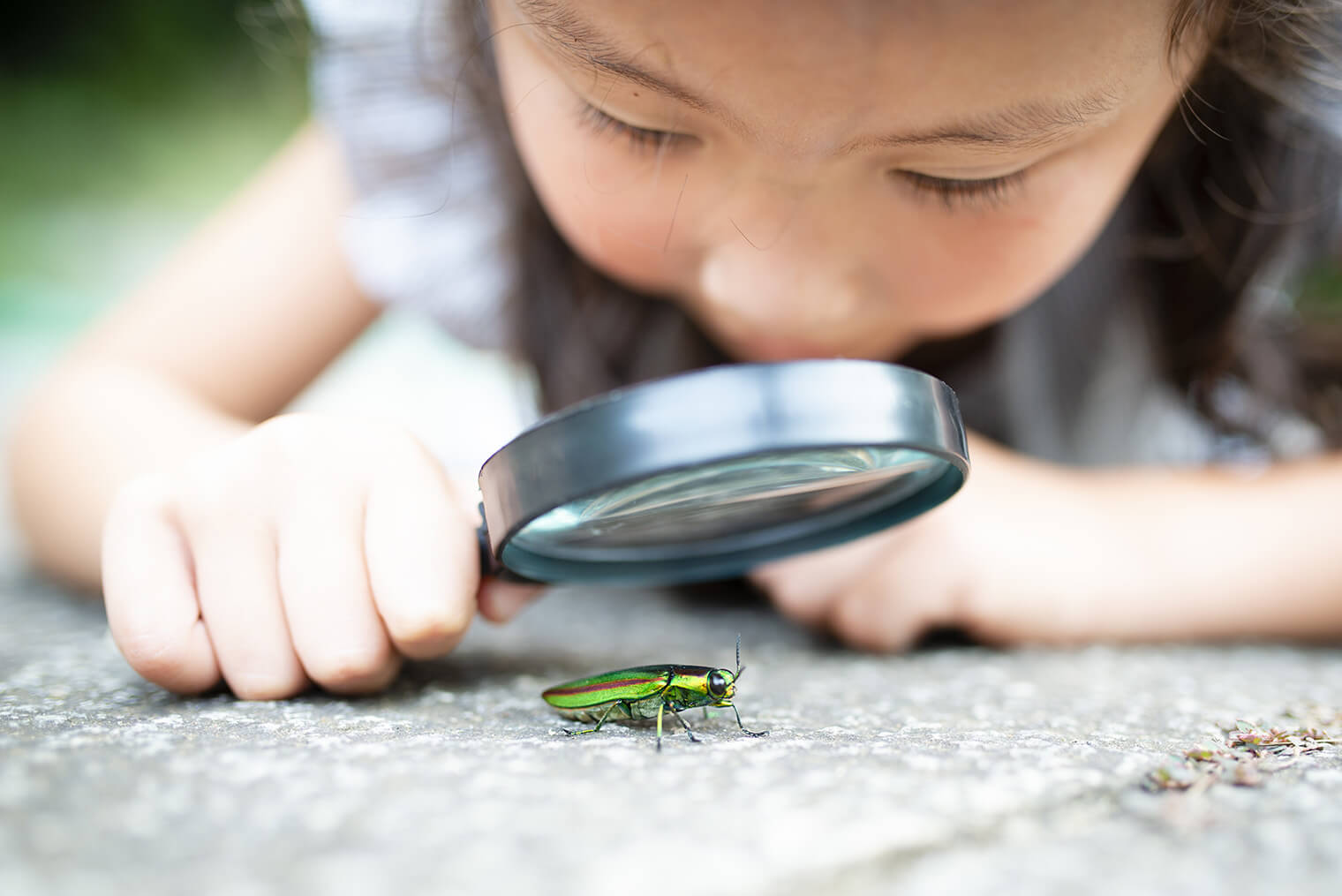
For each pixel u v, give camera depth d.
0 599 0.42
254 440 0.30
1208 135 0.37
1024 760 0.25
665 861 0.22
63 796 0.23
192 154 1.54
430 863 0.21
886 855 0.22
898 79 0.26
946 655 0.36
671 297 0.38
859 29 0.25
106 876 0.21
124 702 0.29
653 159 0.29
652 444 0.24
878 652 0.36
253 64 1.59
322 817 0.22
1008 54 0.26
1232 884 0.22
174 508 0.29
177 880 0.21
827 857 0.22
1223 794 0.24
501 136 0.40
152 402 0.43
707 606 0.44
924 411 0.25
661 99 0.27
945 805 0.23
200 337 0.46
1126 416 0.45
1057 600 0.36
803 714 0.29
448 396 0.94
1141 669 0.34
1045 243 0.31
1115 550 0.38
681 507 0.28
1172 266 0.43
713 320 0.36
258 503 0.29
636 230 0.31
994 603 0.36
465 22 0.36
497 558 0.28
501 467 0.26
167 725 0.27
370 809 0.23
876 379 0.25
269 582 0.29
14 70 1.59
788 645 0.37
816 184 0.28
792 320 0.32
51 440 0.43
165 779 0.24
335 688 0.29
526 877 0.21
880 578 0.36
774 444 0.24
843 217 0.29
